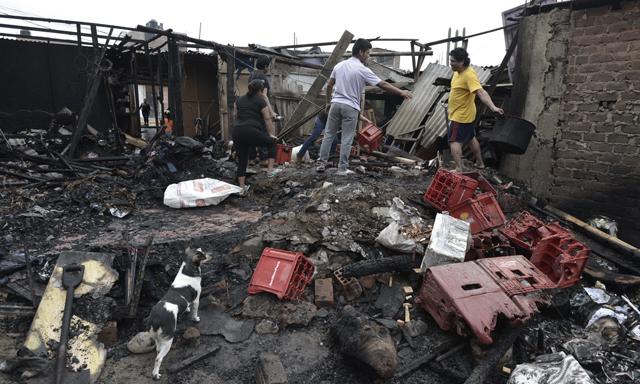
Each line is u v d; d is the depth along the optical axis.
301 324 3.42
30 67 10.17
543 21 5.76
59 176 6.25
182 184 5.54
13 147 7.25
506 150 5.75
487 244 4.33
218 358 3.12
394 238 4.11
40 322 3.10
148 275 3.64
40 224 4.50
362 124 8.18
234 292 3.72
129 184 5.95
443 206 4.72
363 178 5.52
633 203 5.08
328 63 9.12
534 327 3.66
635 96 4.90
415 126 9.81
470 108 5.60
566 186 5.73
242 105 5.63
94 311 3.25
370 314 3.64
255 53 9.72
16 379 2.81
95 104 11.09
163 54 12.77
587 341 3.39
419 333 3.42
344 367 3.08
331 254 4.09
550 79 5.76
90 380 2.85
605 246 4.92
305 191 5.33
